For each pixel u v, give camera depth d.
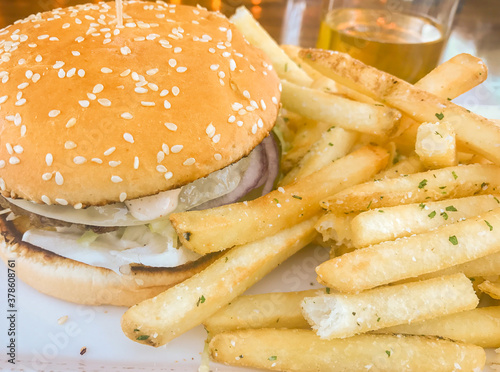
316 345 0.13
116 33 0.14
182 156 0.13
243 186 0.16
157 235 0.15
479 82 0.18
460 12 0.34
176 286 0.14
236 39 0.17
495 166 0.16
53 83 0.13
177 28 0.16
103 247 0.15
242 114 0.14
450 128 0.15
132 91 0.13
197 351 0.14
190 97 0.13
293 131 0.21
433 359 0.12
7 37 0.15
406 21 0.25
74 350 0.14
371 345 0.13
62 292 0.15
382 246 0.13
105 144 0.12
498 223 0.13
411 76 0.26
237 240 0.14
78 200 0.13
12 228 0.15
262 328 0.14
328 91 0.19
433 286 0.13
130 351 0.14
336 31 0.26
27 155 0.12
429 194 0.15
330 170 0.16
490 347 0.14
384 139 0.18
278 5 0.34
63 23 0.15
